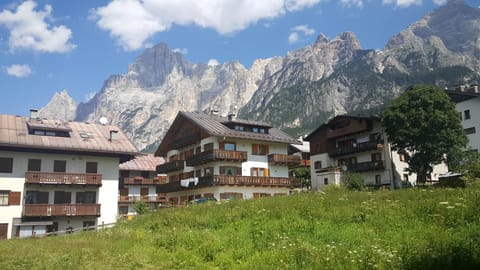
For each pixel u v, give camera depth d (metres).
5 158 40.56
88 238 24.08
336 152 63.31
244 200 31.62
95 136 47.31
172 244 18.52
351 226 17.95
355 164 59.91
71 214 41.53
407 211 18.97
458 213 16.94
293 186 54.25
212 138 51.59
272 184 52.25
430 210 18.47
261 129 56.41
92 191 44.34
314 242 15.74
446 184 31.20
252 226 20.19
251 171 52.69
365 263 11.75
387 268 11.09
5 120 44.66
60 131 45.19
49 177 41.19
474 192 21.33
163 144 63.44
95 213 42.81
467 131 59.06
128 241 20.83
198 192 53.06
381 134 57.75
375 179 58.00
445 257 11.29
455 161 47.66
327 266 11.73
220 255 15.04
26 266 15.82
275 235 17.27
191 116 55.84
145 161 79.19
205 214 25.53
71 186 43.19
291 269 12.02
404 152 52.47
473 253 11.52
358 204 22.59
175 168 57.69
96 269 14.57
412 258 11.59
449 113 49.16
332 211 21.12
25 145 40.28
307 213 21.38
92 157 44.88
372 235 15.82
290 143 55.97
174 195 59.94
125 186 75.12
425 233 15.02
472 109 58.81
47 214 40.41
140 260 15.80
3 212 39.44
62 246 20.81
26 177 40.41
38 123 45.66
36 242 24.56
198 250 16.59
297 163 55.75
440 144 48.56
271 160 53.81
